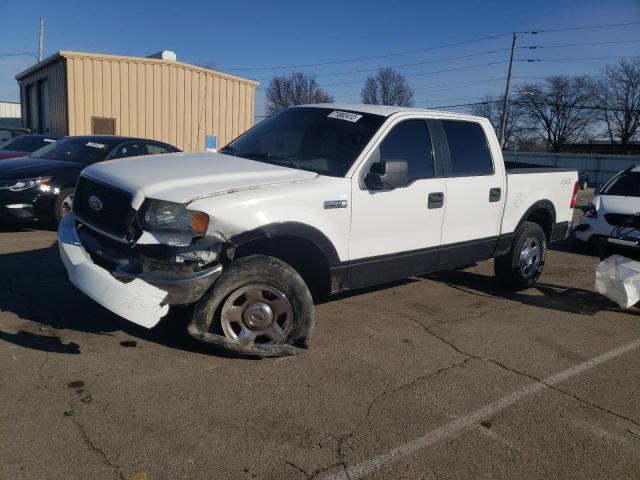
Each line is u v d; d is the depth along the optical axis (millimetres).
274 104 66438
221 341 3986
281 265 4070
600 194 10250
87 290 3746
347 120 4984
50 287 5469
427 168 5168
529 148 75312
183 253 3727
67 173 8406
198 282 3754
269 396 3643
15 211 7941
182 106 18719
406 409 3611
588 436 3443
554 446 3305
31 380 3617
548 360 4609
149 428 3176
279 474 2863
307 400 3629
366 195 4578
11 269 6074
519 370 4363
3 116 43094
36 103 21219
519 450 3236
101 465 2824
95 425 3162
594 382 4234
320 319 5188
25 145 12023
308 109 5410
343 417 3453
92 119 17047
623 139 68312
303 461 2986
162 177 3936
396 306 5758
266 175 4227
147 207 3740
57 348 4109
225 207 3787
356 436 3260
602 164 42656
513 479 2963
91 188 4191
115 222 3889
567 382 4203
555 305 6207
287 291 4105
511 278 6453
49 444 2959
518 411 3695
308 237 4219
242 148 5148
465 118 5711
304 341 4254
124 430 3139
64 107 17109
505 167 6547
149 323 3699
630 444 3387
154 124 18172
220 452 3008
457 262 5660
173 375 3824
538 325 5488
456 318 5523
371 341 4727
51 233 8359
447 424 3465
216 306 3977
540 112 72875
